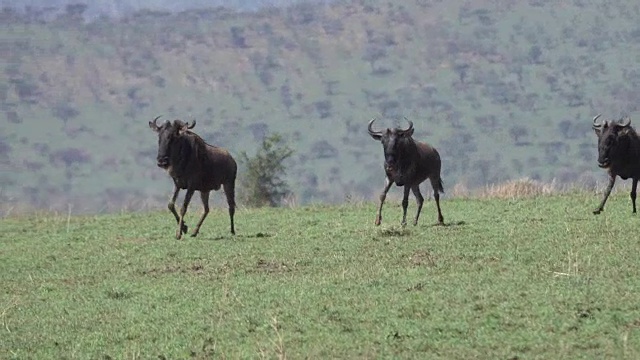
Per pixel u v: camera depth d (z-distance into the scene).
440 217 93.75
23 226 110.31
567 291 60.81
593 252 72.25
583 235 79.62
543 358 50.28
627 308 56.91
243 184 160.62
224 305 63.25
